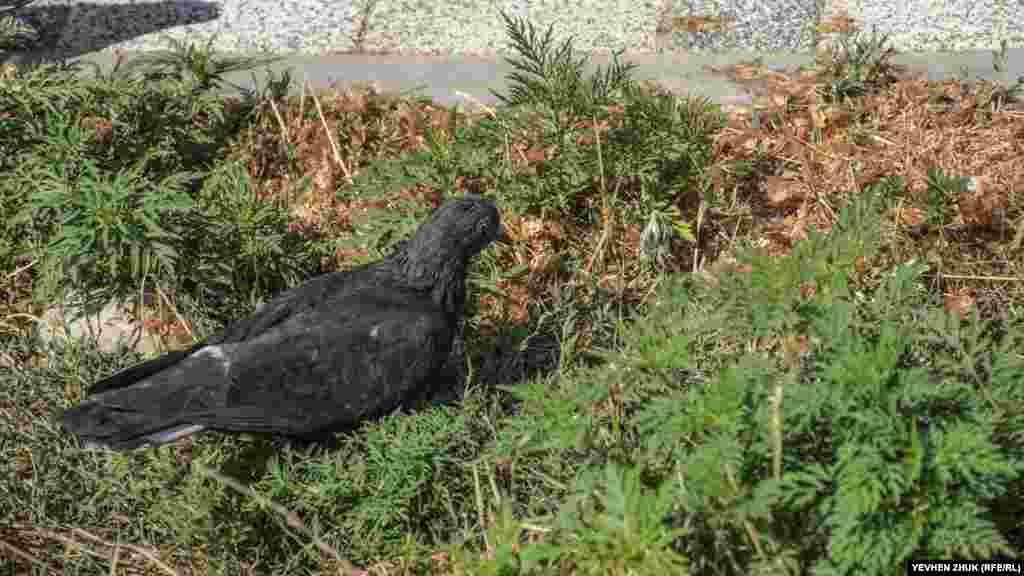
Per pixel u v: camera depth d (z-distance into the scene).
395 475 1.30
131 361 1.52
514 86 1.67
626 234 1.63
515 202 1.61
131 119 1.68
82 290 1.58
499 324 1.55
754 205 1.67
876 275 1.54
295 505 1.33
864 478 1.08
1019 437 1.16
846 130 1.71
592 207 1.64
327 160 1.73
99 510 1.40
